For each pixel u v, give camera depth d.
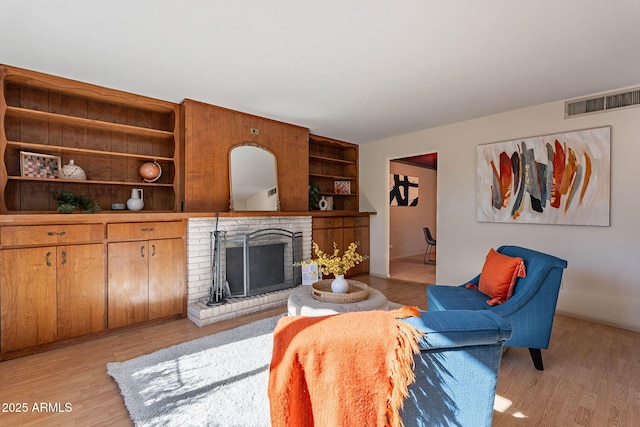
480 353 0.93
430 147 4.48
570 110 3.26
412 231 7.55
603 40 2.13
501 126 3.76
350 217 5.04
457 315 0.96
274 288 3.78
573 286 3.27
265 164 3.96
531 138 3.51
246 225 3.67
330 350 0.87
